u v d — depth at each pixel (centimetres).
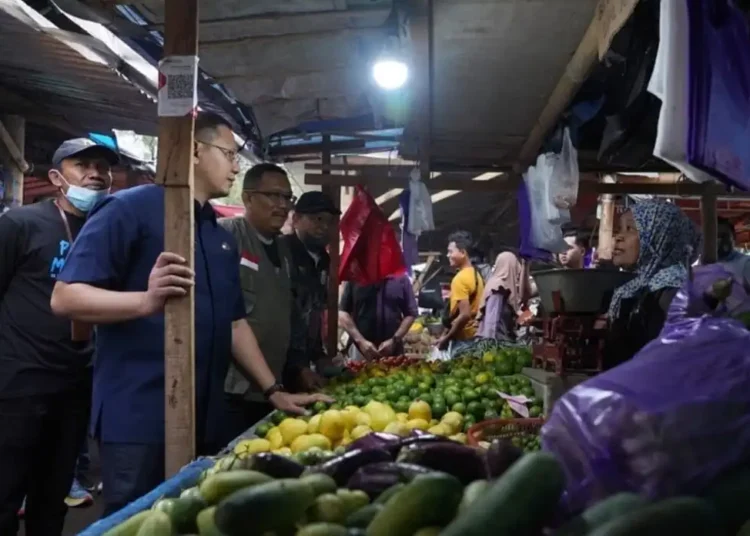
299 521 134
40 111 586
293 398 337
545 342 361
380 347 683
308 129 589
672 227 325
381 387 383
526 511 113
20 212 372
